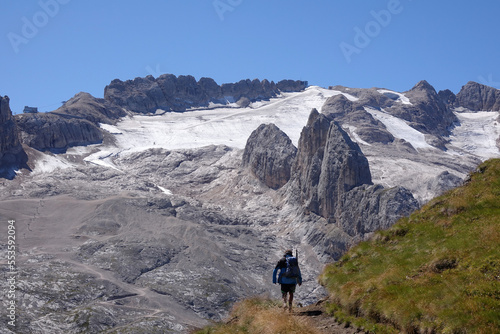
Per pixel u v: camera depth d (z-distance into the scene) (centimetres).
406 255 2214
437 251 2103
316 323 2042
